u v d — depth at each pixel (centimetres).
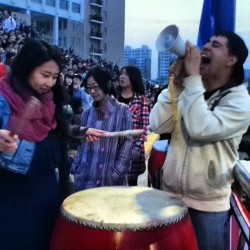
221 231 188
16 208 175
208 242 187
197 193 186
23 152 168
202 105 173
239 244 177
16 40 2075
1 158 166
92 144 275
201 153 184
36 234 181
